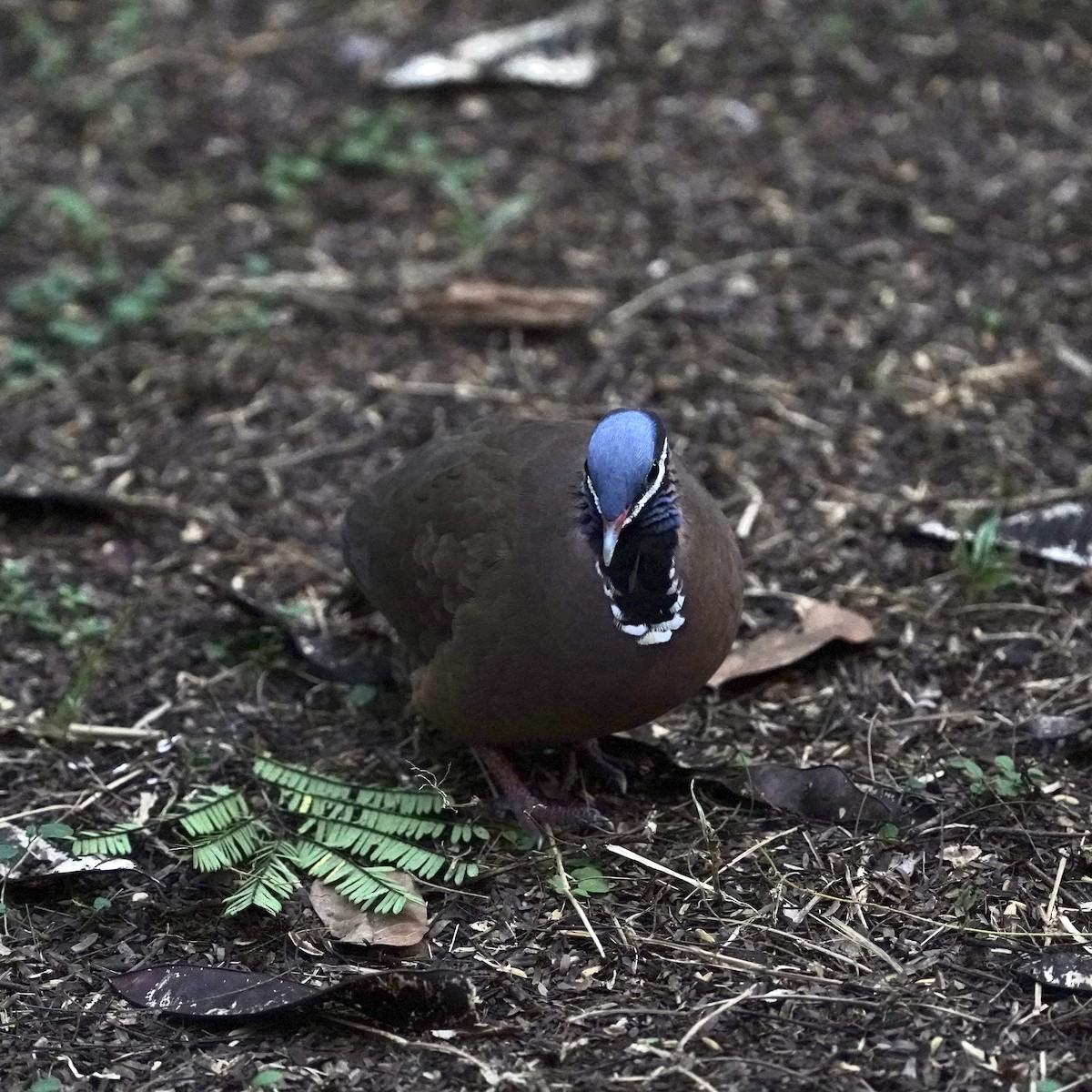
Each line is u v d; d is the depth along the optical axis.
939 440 12.92
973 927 8.63
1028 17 18.39
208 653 11.12
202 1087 7.91
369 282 15.25
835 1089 7.67
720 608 8.88
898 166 16.30
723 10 18.95
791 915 8.79
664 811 9.66
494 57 18.00
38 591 11.81
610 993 8.37
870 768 9.84
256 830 9.37
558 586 8.71
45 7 19.81
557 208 16.05
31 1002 8.50
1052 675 10.52
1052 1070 7.71
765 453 12.93
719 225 15.68
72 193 16.11
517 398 13.72
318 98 18.02
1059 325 14.07
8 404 13.94
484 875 9.18
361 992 8.23
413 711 10.58
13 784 10.05
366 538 10.05
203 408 13.86
